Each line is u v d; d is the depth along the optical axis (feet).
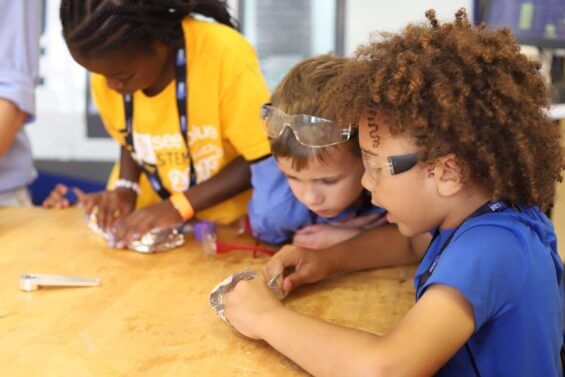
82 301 2.93
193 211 4.00
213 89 3.97
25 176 5.09
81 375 2.28
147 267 3.40
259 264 3.47
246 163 4.13
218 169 4.25
